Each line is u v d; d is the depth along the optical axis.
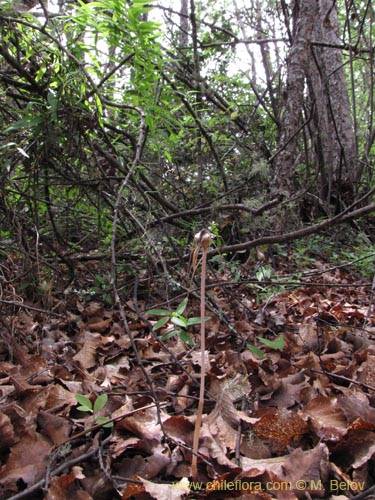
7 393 1.58
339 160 6.27
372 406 1.64
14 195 2.68
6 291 2.00
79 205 3.20
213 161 4.44
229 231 3.97
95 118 2.59
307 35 4.29
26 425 1.40
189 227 3.45
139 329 2.40
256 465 1.27
